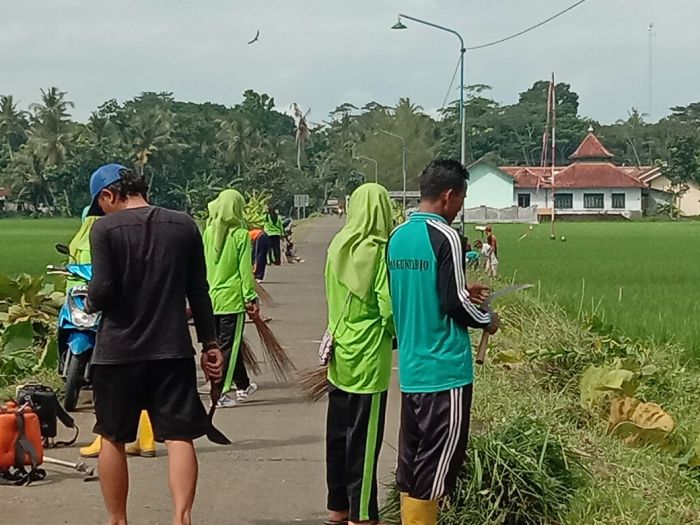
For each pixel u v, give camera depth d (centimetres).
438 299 545
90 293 568
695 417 976
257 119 12744
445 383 549
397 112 9844
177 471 570
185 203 9244
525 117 12300
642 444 851
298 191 10081
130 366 568
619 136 12988
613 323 1525
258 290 1199
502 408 839
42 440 805
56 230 6669
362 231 608
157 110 10081
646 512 634
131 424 580
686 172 10075
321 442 870
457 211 570
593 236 5916
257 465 793
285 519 661
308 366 1245
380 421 618
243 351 1033
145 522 649
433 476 552
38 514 661
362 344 610
